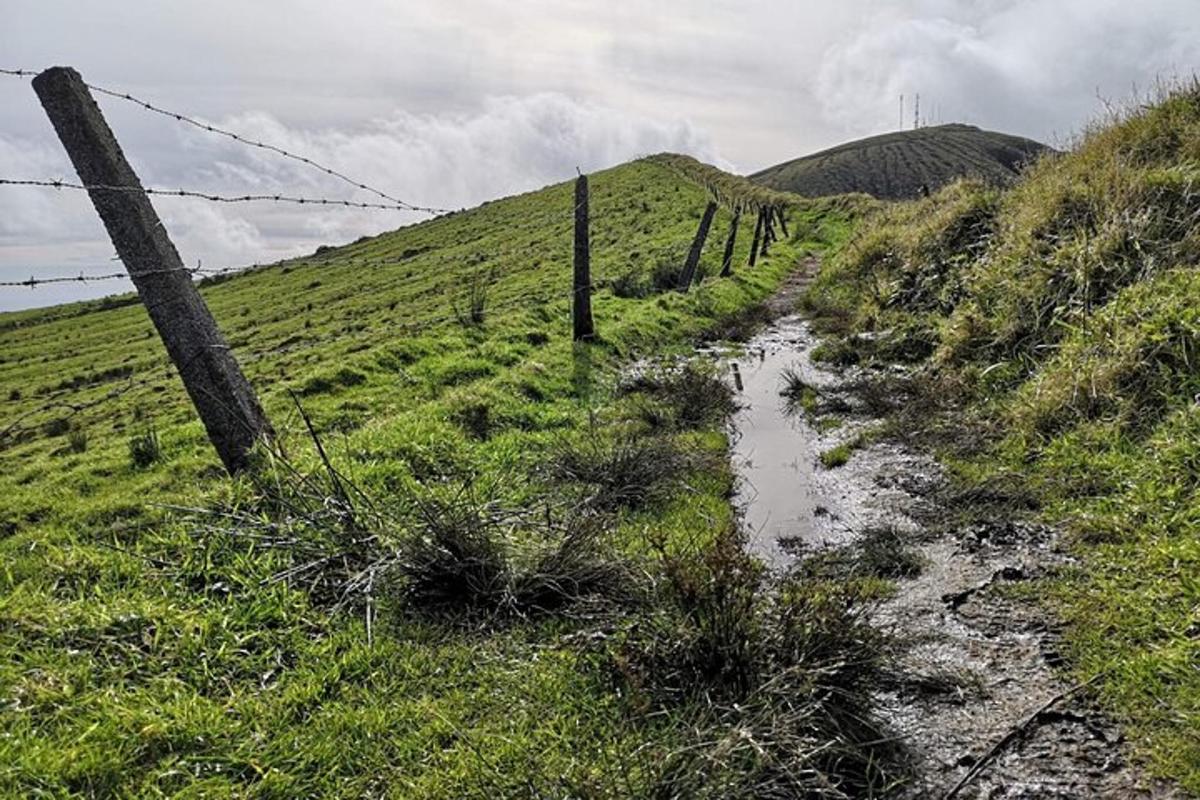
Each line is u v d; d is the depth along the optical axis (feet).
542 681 13.24
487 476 23.08
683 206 151.74
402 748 11.60
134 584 15.56
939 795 10.87
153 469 29.14
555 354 40.65
